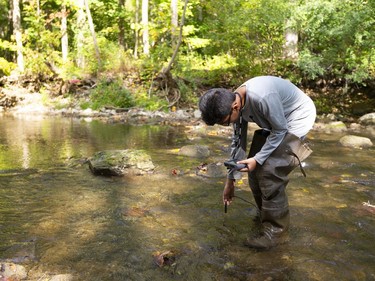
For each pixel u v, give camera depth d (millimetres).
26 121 8570
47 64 13609
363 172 4207
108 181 3770
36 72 13219
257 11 11352
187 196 3350
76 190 3482
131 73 12672
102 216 2881
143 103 10602
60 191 3453
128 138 6328
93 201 3197
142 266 2172
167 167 4312
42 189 3508
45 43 14516
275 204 2449
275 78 2383
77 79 12336
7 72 13828
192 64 13211
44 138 6258
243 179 3924
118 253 2316
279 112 2250
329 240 2523
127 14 17891
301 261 2238
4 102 11430
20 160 4637
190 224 2760
